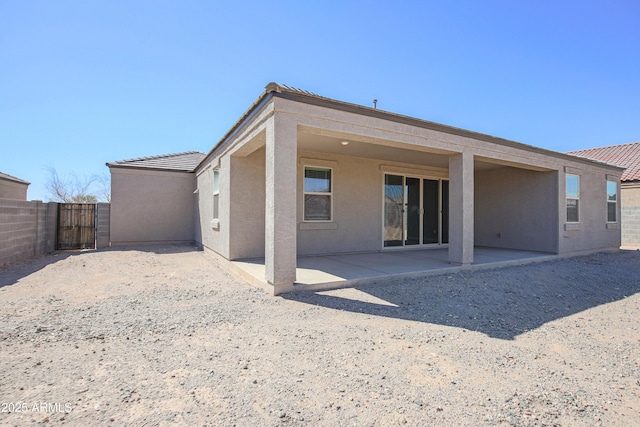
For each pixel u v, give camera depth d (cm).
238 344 355
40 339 362
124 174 1294
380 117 647
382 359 327
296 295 542
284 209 545
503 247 1169
